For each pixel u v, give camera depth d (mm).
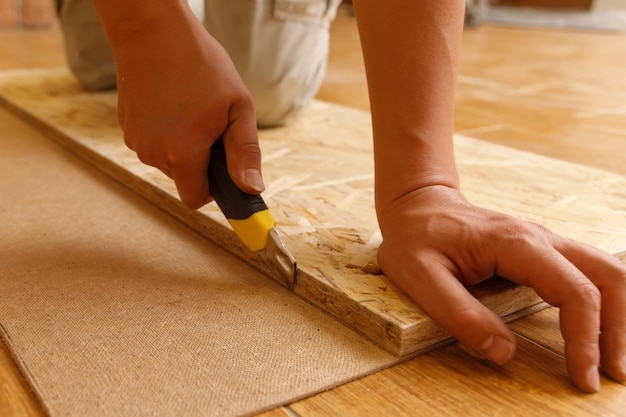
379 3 595
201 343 552
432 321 556
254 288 658
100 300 615
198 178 643
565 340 524
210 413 464
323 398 497
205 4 1116
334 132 1219
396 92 608
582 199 885
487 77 2223
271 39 1109
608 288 544
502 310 614
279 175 942
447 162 625
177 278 670
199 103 612
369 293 594
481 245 561
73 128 1165
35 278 650
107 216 827
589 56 2939
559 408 497
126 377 500
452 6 600
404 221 602
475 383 525
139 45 614
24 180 944
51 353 527
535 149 1256
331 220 773
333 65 2303
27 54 2355
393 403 495
